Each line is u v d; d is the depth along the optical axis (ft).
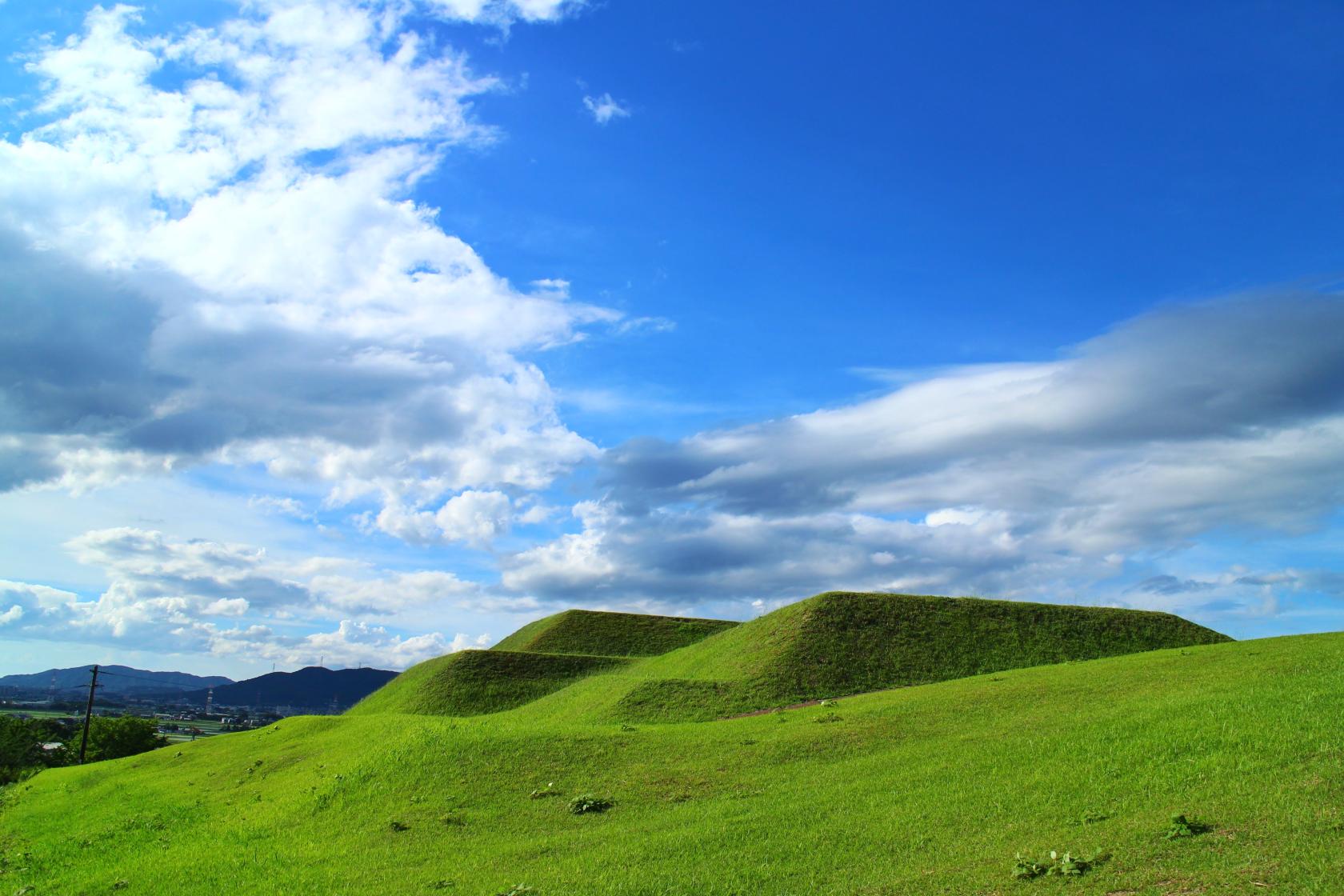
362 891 74.18
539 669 293.64
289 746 169.58
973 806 75.25
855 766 99.25
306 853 88.94
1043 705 117.91
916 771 91.25
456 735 126.62
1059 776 78.33
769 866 67.56
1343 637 138.51
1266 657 123.34
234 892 78.43
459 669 288.51
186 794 144.36
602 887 66.80
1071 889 52.39
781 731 124.67
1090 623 247.91
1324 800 57.93
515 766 111.96
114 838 117.39
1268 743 72.64
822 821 78.33
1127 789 70.69
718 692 196.03
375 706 314.35
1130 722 91.30
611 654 351.05
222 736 216.13
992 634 235.61
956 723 114.83
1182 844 55.67
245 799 127.34
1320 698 83.76
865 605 250.16
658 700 191.01
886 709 132.36
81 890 89.86
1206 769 70.49
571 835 85.15
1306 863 48.88
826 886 61.82
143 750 362.33
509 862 78.13
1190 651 151.12
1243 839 54.44
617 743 120.88
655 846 76.43
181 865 91.15
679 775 104.47
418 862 82.12
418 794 104.17
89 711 328.49
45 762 353.92
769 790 94.32
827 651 218.38
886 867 63.98
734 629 286.25
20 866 110.73
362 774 115.44
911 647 224.12
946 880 58.54
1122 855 55.88
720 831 78.54
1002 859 60.49
